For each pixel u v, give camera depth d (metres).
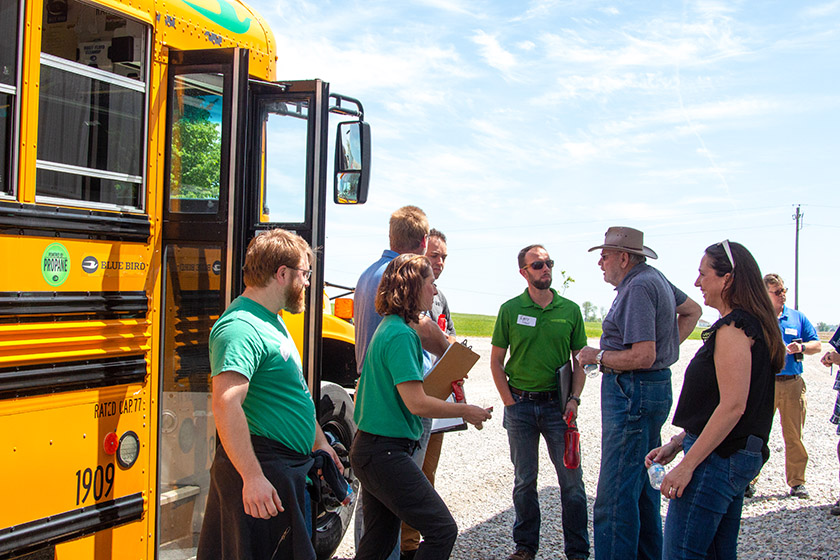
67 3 2.88
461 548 4.97
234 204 3.23
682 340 4.48
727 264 3.09
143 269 3.22
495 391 12.38
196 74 3.34
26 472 2.72
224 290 3.23
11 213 2.62
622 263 4.14
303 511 2.83
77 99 2.93
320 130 3.66
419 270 3.37
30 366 2.71
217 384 2.64
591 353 4.12
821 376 15.57
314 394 3.71
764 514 5.60
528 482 4.70
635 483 3.95
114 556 3.08
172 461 3.38
